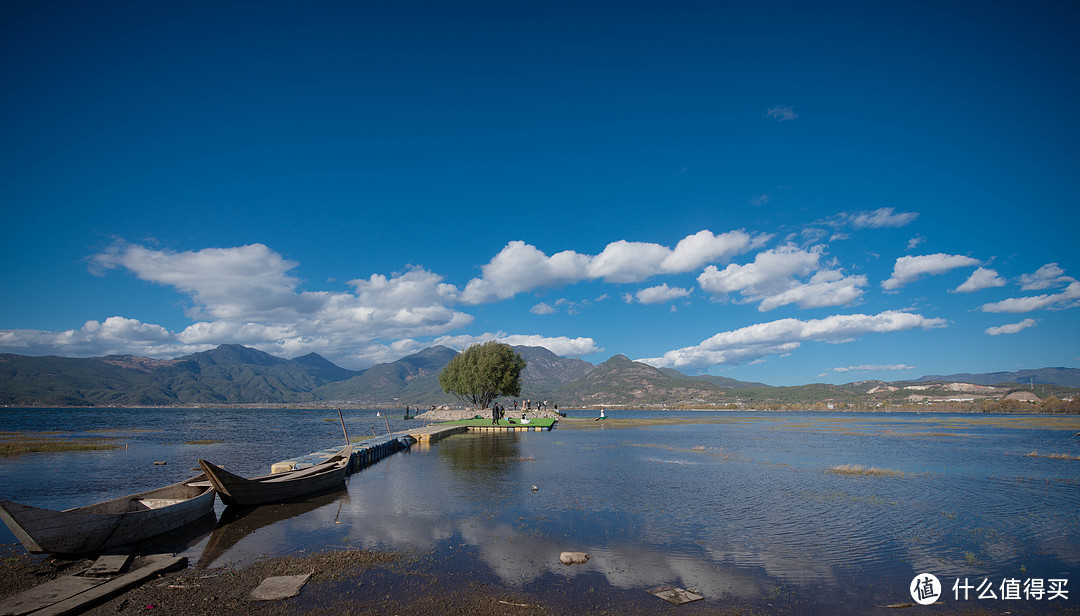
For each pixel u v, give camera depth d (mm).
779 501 23750
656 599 12531
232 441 61719
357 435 71688
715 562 15305
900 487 27625
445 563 14953
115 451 48344
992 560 15766
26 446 50031
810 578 14094
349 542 17203
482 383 101625
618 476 31031
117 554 15492
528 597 12555
